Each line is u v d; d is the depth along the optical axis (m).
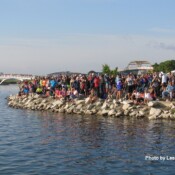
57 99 56.91
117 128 36.91
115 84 51.44
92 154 26.61
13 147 29.16
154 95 46.91
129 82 47.97
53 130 36.88
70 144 30.02
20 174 21.97
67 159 25.31
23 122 43.34
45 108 56.56
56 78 61.91
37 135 34.31
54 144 30.09
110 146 29.02
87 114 48.78
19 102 65.44
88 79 53.47
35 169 22.98
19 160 25.11
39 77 70.06
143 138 31.69
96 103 49.88
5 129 38.19
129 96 48.31
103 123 40.41
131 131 34.97
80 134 34.22
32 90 67.56
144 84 48.28
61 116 47.78
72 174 21.98
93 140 31.38
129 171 22.50
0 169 23.02
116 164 24.03
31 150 28.03
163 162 24.36
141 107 45.91
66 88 56.09
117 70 123.81
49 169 22.98
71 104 52.53
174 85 46.59
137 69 118.62
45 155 26.44
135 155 26.17
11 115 50.94
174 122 40.00
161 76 49.34
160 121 40.88
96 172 22.36
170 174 21.86
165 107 44.72
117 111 46.19
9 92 123.25
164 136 32.31
